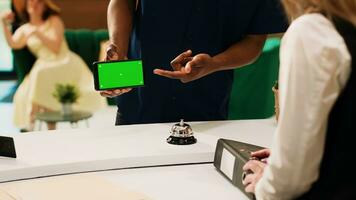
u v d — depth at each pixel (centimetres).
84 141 149
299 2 90
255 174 112
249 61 181
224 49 187
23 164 129
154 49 181
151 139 152
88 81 473
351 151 84
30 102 448
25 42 456
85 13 555
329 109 84
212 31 180
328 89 83
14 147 132
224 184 125
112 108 484
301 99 84
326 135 86
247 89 292
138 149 142
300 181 88
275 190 91
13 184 123
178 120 185
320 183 88
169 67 182
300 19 87
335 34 84
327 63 82
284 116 86
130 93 186
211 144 148
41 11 459
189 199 116
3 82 581
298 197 92
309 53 83
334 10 86
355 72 82
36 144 145
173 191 120
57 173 129
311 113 83
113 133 158
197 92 182
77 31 490
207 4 176
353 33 85
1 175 124
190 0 175
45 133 157
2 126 452
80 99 462
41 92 449
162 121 186
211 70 163
